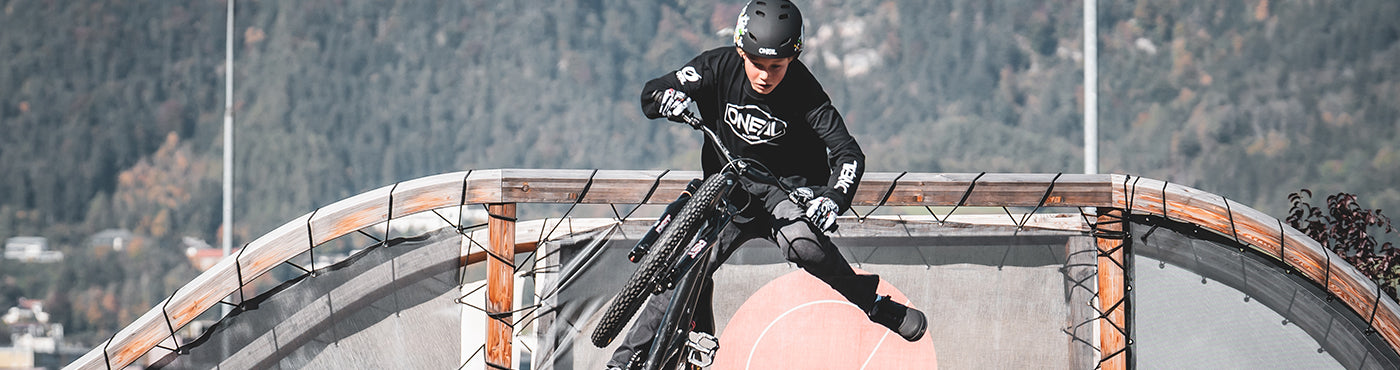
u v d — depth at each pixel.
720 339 6.09
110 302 155.88
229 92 24.42
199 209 199.50
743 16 4.66
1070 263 6.23
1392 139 173.62
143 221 192.75
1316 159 170.00
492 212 5.61
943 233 6.16
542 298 5.80
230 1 24.81
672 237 4.47
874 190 5.96
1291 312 6.32
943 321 6.14
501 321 5.59
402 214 5.63
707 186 4.56
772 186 5.02
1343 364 6.30
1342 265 6.15
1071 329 6.20
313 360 5.73
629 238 5.86
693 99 4.95
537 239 6.34
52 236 184.00
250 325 5.71
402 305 5.77
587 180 5.66
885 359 6.13
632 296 4.50
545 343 5.79
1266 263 6.33
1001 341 6.17
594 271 5.84
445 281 5.79
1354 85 190.00
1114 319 6.18
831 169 5.06
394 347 5.75
